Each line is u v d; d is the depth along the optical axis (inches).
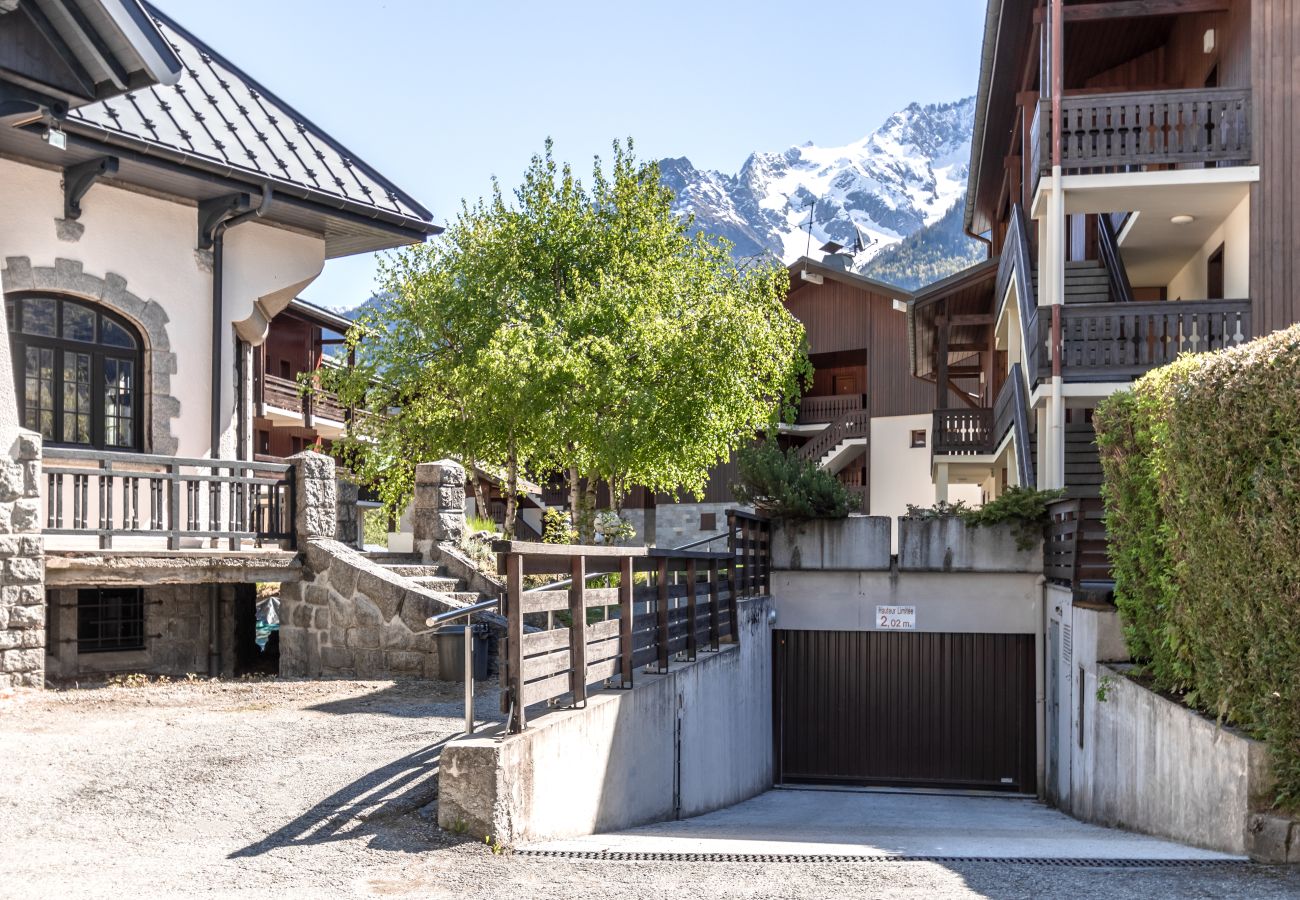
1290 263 578.6
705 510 1529.3
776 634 654.5
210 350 546.9
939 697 639.1
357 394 826.2
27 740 302.0
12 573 384.8
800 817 430.9
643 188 836.6
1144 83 820.0
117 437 513.3
